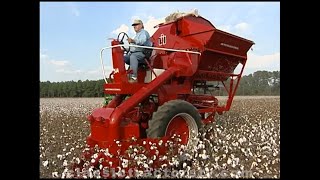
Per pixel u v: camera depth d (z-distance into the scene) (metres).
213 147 6.30
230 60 7.96
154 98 6.87
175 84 6.93
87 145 5.92
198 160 5.80
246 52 8.47
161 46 7.82
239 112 14.72
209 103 7.91
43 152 6.34
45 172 5.51
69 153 5.77
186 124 6.34
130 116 6.10
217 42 7.27
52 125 10.69
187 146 6.14
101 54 6.22
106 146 5.36
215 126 7.54
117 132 5.39
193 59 7.00
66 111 17.69
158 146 5.57
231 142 6.80
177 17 7.61
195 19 7.68
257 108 18.11
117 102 6.52
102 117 5.57
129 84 6.04
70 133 8.71
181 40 7.50
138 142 5.46
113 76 6.16
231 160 5.52
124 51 6.35
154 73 6.46
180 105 6.05
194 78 7.31
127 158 5.22
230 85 8.32
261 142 7.30
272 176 5.29
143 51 6.48
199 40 7.21
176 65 6.77
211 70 7.61
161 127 5.73
